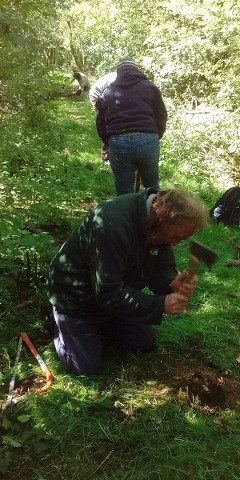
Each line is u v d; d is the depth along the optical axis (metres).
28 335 3.29
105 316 2.94
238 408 2.74
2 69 5.78
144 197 2.53
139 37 14.10
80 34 18.89
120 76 4.50
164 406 2.69
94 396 2.77
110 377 2.93
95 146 8.96
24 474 2.29
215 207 5.59
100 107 4.62
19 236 4.05
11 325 3.36
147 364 3.05
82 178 6.55
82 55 20.77
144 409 2.68
